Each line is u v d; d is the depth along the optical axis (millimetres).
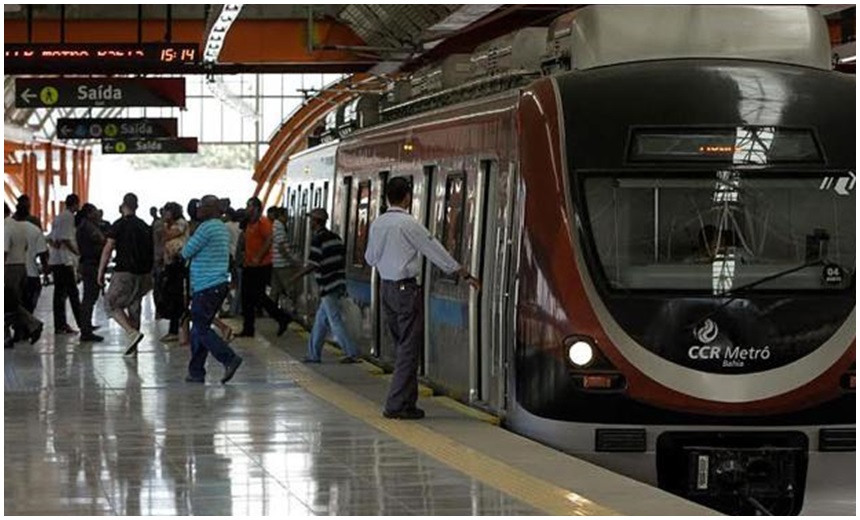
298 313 25688
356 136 20156
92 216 22188
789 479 11336
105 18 33844
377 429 12648
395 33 31891
